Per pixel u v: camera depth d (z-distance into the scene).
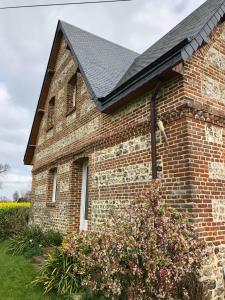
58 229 10.27
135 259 4.21
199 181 5.27
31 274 7.14
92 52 10.86
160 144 5.88
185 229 4.33
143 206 4.46
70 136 10.32
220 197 5.56
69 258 6.27
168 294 4.00
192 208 5.05
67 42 11.14
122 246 4.22
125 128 7.02
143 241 4.09
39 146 14.30
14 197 57.25
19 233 11.23
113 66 10.48
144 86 6.15
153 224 4.26
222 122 6.03
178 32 7.56
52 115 13.47
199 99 5.73
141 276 4.12
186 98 5.50
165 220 4.27
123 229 4.39
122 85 6.64
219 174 5.66
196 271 4.68
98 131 8.32
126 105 7.14
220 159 5.77
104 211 7.52
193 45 5.32
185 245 4.05
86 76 8.75
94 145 8.41
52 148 12.16
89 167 8.59
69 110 11.04
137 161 6.50
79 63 9.48
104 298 5.00
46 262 6.71
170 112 5.70
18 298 5.61
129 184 6.67
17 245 9.82
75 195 9.59
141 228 4.30
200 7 8.32
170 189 5.50
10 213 14.85
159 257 3.94
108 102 7.36
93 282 4.75
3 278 6.86
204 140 5.56
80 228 9.39
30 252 8.98
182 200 5.23
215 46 6.48
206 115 5.72
